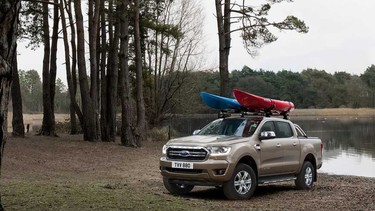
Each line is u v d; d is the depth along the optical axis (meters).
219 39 23.36
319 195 11.23
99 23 30.91
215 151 9.86
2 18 4.86
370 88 112.12
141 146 25.41
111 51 29.81
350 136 44.41
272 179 11.14
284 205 9.59
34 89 97.06
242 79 98.31
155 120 41.62
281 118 11.95
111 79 29.09
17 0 4.96
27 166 15.15
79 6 24.75
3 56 4.91
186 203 8.72
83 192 8.88
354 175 18.48
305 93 107.25
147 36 35.25
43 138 25.20
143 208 7.65
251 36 24.08
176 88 43.06
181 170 10.15
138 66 25.75
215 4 23.38
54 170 15.07
